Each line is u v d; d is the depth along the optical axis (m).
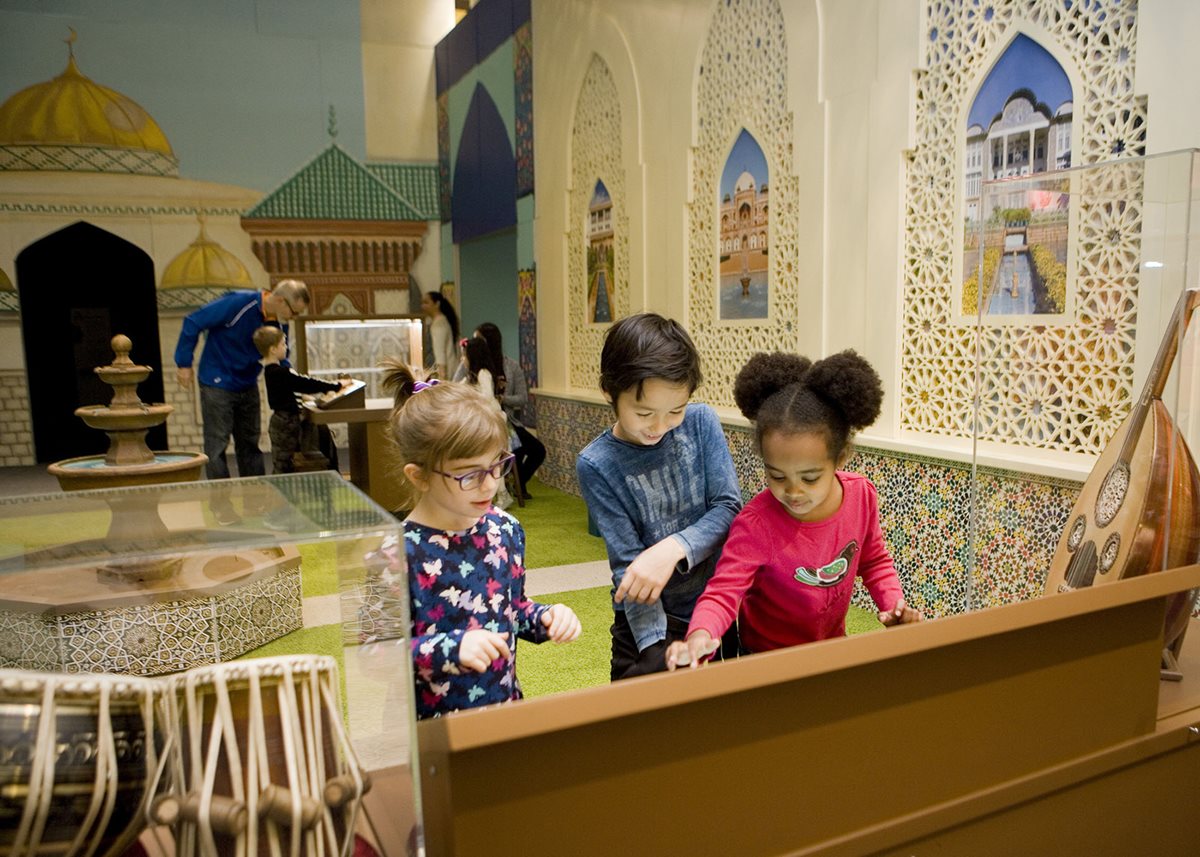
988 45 3.14
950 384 3.37
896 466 3.57
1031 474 2.21
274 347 5.98
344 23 9.77
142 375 3.42
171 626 1.08
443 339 8.33
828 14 3.84
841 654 1.05
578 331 6.88
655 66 5.37
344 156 9.93
